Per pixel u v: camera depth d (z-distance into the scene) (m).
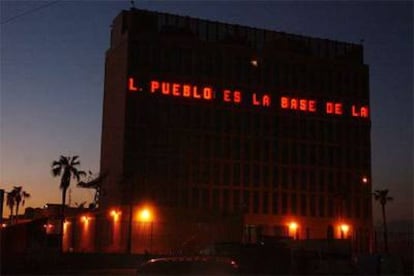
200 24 114.38
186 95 108.88
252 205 109.19
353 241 115.31
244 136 111.50
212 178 107.31
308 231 111.56
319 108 119.06
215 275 26.33
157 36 108.81
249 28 118.44
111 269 63.22
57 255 61.25
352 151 120.38
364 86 123.88
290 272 57.44
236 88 112.62
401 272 59.47
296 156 115.12
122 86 107.50
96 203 111.75
